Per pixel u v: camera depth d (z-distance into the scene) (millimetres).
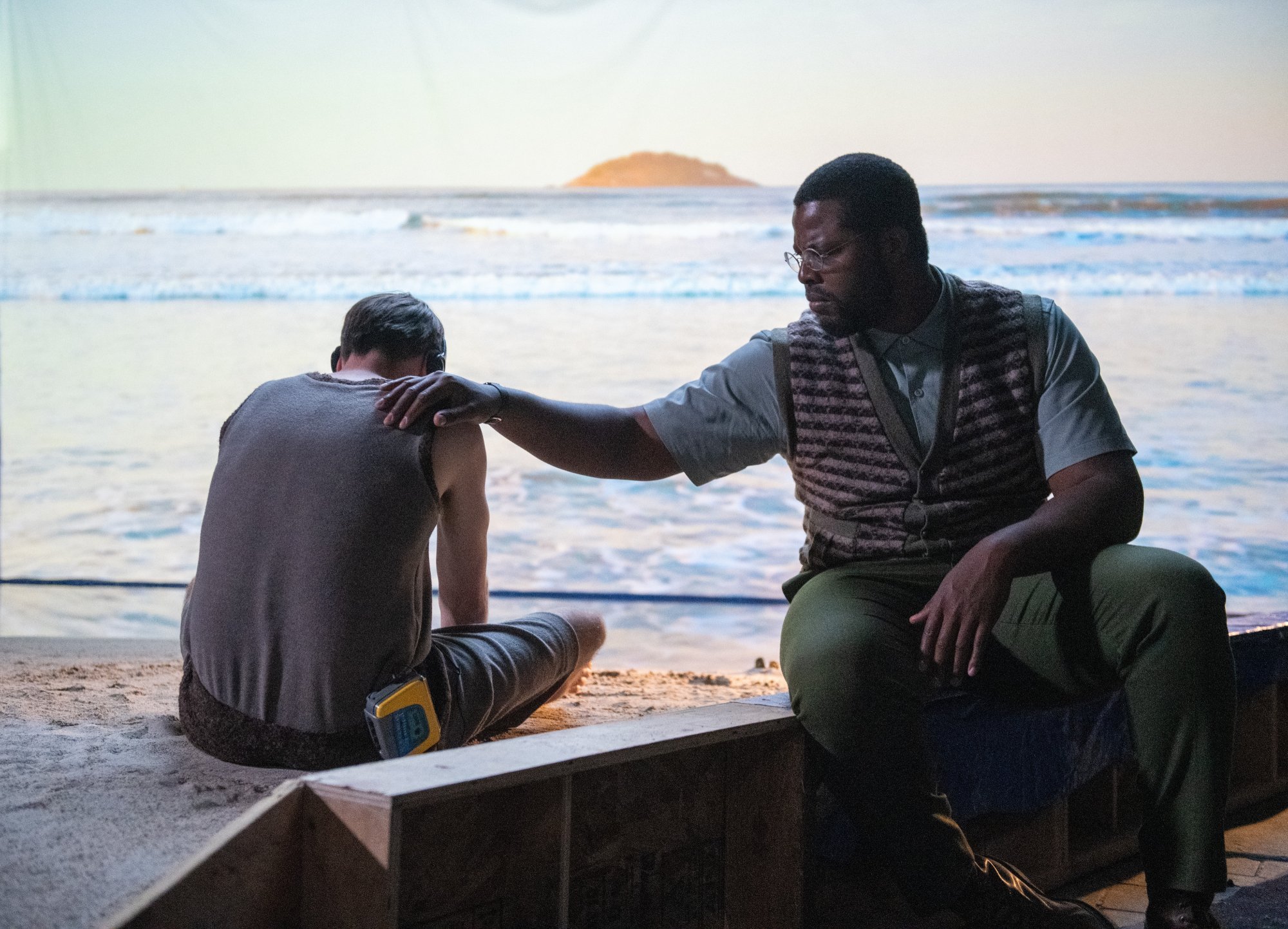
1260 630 2352
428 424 1763
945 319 1729
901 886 1604
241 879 1161
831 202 1670
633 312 13875
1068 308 13391
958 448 1719
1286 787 2527
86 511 5996
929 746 1705
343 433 1740
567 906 1374
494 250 18750
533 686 2012
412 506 1729
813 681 1589
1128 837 2113
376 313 1946
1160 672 1560
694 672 3133
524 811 1334
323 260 17891
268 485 1743
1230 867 2059
